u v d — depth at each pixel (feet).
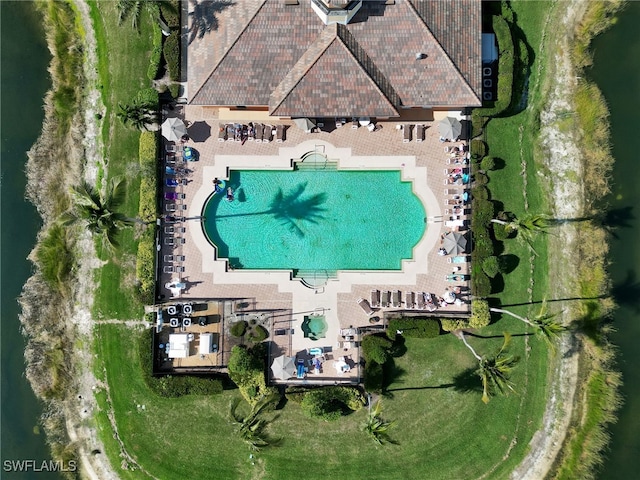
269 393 139.95
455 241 139.64
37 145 154.20
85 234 149.59
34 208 154.30
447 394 143.33
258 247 146.82
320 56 129.39
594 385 145.69
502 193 147.43
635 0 154.61
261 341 142.82
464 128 146.30
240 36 130.31
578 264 147.43
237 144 147.33
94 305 147.43
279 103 133.59
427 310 143.13
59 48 155.02
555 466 142.41
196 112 147.64
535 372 144.66
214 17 134.41
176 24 145.48
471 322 140.87
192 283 145.18
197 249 145.89
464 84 133.69
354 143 146.92
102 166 150.10
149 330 142.00
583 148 150.10
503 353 135.44
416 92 134.51
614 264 149.69
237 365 134.41
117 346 145.89
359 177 147.64
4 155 155.12
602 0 152.97
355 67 130.72
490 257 141.08
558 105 151.02
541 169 148.87
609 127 151.74
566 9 153.07
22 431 148.77
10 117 155.84
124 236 147.54
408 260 144.97
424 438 142.41
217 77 133.49
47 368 147.84
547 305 146.00
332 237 146.92
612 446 144.46
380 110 134.92
